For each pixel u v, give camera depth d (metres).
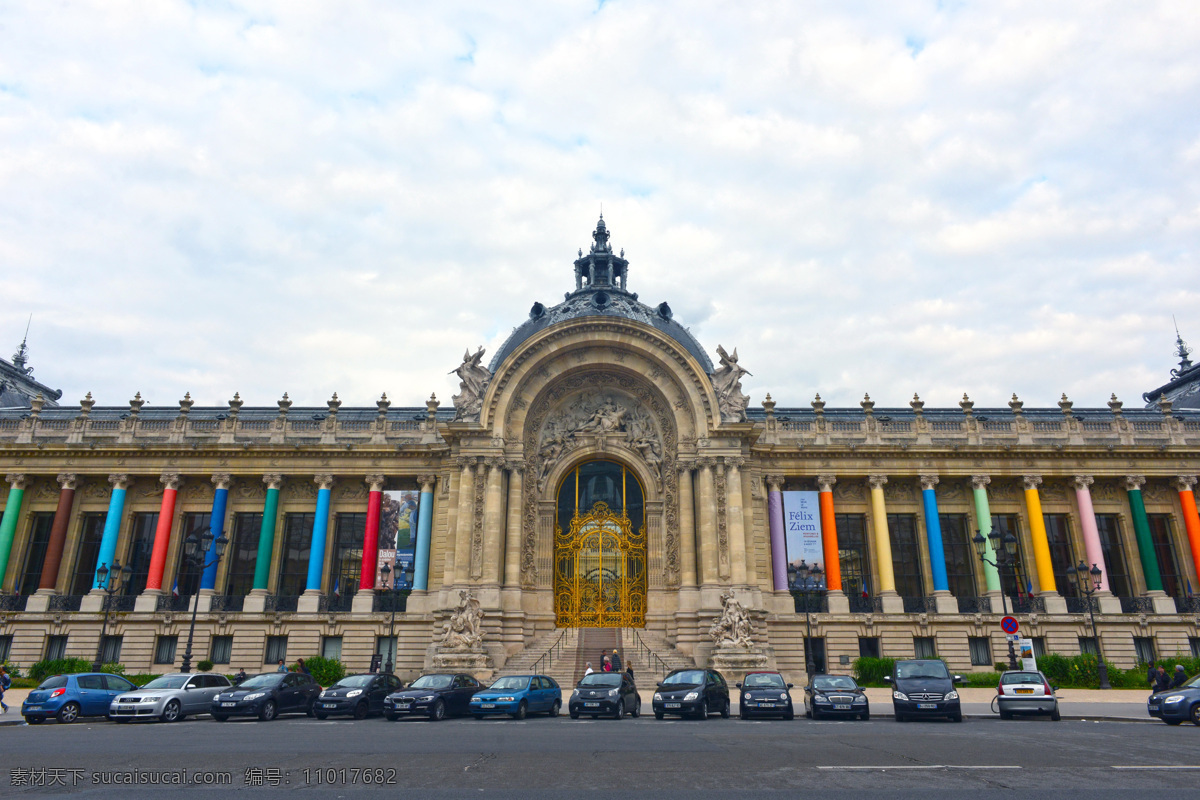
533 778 13.30
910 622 48.41
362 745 18.31
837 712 27.08
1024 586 49.34
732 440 48.59
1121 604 49.56
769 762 15.38
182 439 51.78
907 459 51.56
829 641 48.16
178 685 28.45
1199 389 59.44
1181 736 20.78
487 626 44.88
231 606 49.69
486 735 21.05
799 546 49.81
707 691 27.97
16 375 62.78
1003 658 47.69
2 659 47.44
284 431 52.00
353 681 29.50
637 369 51.22
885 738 20.31
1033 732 22.14
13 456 51.53
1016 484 52.44
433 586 48.81
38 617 48.16
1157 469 51.38
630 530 51.47
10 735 21.55
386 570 49.28
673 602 48.53
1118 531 51.75
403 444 51.22
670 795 11.73
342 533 52.03
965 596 50.66
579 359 51.34
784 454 51.59
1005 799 11.39
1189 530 50.31
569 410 53.12
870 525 51.59
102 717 28.84
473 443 48.72
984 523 50.44
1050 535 51.88
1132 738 20.25
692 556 47.78
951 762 15.41
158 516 51.78
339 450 51.25
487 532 47.00
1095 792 11.96
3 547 50.19
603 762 15.32
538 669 42.75
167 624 48.00
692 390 49.69
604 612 50.00
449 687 28.58
